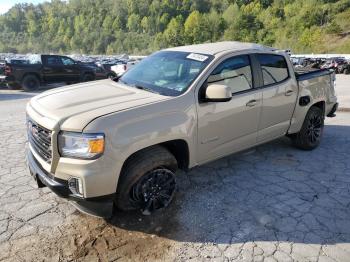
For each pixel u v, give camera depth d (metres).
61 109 3.37
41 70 15.70
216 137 4.12
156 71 4.39
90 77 17.64
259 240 3.36
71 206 3.95
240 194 4.25
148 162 3.47
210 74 4.03
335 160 5.38
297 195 4.25
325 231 3.52
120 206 3.50
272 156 5.52
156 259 3.11
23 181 4.56
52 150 3.17
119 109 3.32
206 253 3.18
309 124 5.60
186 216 3.76
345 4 90.31
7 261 3.05
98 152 3.10
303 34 85.38
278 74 4.94
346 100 11.09
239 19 111.75
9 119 8.22
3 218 3.69
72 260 3.09
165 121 3.52
